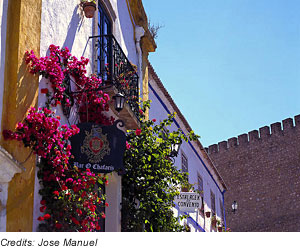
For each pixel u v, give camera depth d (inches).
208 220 789.2
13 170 242.8
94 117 331.6
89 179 287.4
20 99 256.4
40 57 285.7
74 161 291.3
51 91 292.2
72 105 314.7
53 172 272.8
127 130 396.8
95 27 378.3
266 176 1696.6
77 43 345.7
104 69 363.3
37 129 257.3
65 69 312.3
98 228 293.6
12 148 245.4
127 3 473.7
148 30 514.9
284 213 1617.9
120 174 372.8
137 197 391.2
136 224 378.3
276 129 1716.3
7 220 238.2
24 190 252.1
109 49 374.0
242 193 1732.3
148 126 414.3
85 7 352.8
